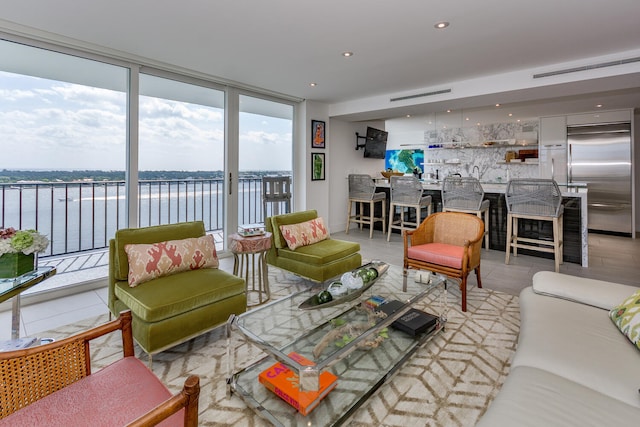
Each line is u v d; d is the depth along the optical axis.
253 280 3.09
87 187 4.07
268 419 1.50
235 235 3.00
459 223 3.30
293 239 3.32
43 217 3.74
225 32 2.84
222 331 2.47
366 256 4.57
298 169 5.60
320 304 2.13
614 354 1.35
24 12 2.50
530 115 6.57
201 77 4.06
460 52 3.31
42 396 1.10
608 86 3.76
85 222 4.09
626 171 5.87
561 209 4.03
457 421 1.56
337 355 1.55
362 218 6.31
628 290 1.85
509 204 4.14
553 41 3.03
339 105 5.73
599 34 2.88
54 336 2.38
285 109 5.40
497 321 2.57
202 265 2.58
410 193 5.27
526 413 1.04
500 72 3.96
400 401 1.70
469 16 2.55
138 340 1.99
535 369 1.30
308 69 3.84
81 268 3.87
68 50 3.06
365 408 1.65
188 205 5.00
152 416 0.81
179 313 2.04
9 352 1.04
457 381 1.85
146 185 4.56
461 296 2.88
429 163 8.19
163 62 3.60
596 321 1.63
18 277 1.95
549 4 2.38
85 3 2.36
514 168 7.18
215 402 1.68
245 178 4.83
